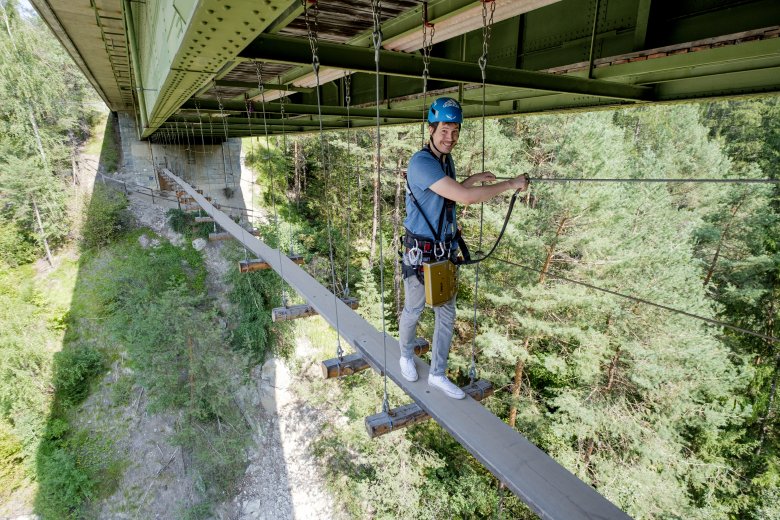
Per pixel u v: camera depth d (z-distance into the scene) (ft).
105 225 60.75
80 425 46.16
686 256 38.50
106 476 43.21
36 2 21.63
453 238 7.66
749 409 41.75
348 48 10.39
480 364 44.09
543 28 15.37
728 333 51.57
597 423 36.52
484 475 42.39
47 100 63.36
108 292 54.75
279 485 45.68
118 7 22.72
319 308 13.56
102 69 37.91
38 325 51.60
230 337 54.29
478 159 49.57
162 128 42.29
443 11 11.21
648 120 72.95
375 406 45.34
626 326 37.96
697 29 11.22
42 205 59.21
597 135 36.88
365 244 71.56
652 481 34.12
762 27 10.04
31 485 43.04
